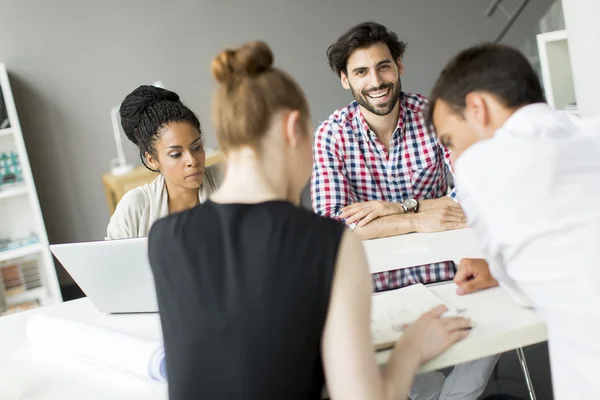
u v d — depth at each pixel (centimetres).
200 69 437
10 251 369
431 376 168
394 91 225
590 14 219
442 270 154
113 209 420
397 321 124
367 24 222
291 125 102
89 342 137
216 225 101
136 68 425
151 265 105
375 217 210
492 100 113
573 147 105
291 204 102
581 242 102
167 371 101
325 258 96
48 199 419
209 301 97
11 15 397
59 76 412
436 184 244
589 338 105
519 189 104
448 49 480
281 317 94
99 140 424
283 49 451
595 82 225
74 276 158
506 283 121
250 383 94
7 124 370
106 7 414
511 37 483
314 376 98
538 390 223
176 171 187
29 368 140
